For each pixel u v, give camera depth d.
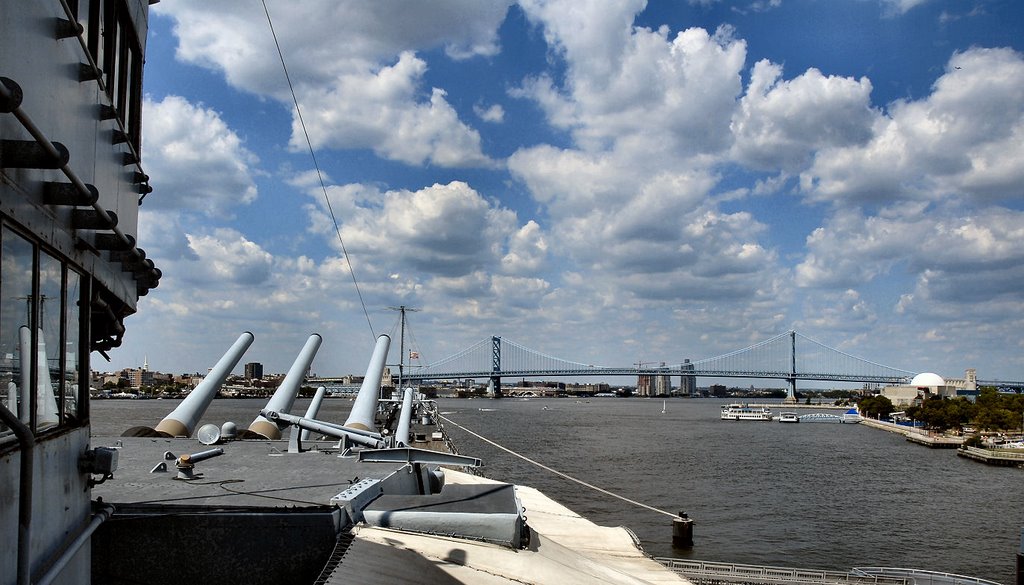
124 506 10.30
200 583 9.88
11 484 5.26
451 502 12.62
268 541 10.05
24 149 5.00
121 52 9.24
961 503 73.62
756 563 48.34
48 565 6.26
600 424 185.50
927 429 175.50
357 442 19.86
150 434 24.59
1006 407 175.88
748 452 119.44
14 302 5.50
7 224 5.30
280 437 27.61
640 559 23.22
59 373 6.75
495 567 10.66
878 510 68.44
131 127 9.96
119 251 8.94
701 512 64.94
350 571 8.87
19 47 5.30
